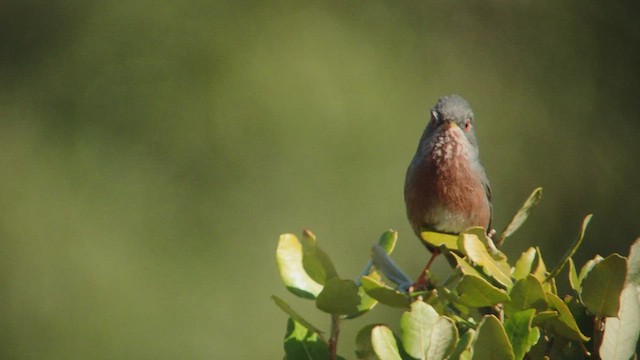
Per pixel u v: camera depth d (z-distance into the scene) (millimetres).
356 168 15570
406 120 16094
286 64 15930
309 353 4664
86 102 15961
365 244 15305
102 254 15023
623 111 16844
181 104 15781
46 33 16391
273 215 15375
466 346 3973
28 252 15016
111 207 15320
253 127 15672
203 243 15188
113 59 16188
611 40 17203
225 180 15461
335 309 4477
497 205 16125
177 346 14656
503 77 17016
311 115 15711
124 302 14758
